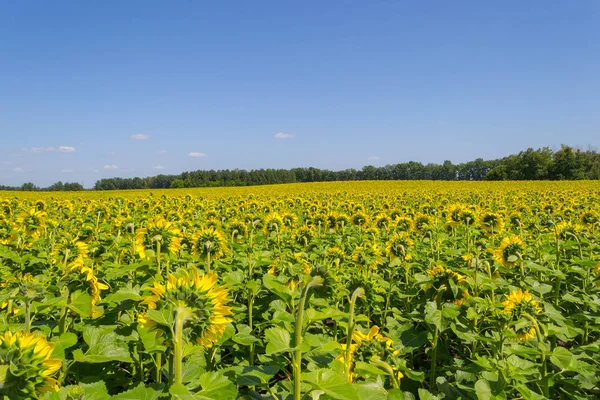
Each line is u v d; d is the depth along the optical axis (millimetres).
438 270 4777
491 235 8734
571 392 3992
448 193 34312
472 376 3910
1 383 1962
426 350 4707
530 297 4238
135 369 4199
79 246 5777
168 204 20828
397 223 10820
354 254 7172
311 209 16938
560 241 8266
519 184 57562
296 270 5160
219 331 2369
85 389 2438
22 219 9055
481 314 4652
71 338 3092
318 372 2410
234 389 2459
